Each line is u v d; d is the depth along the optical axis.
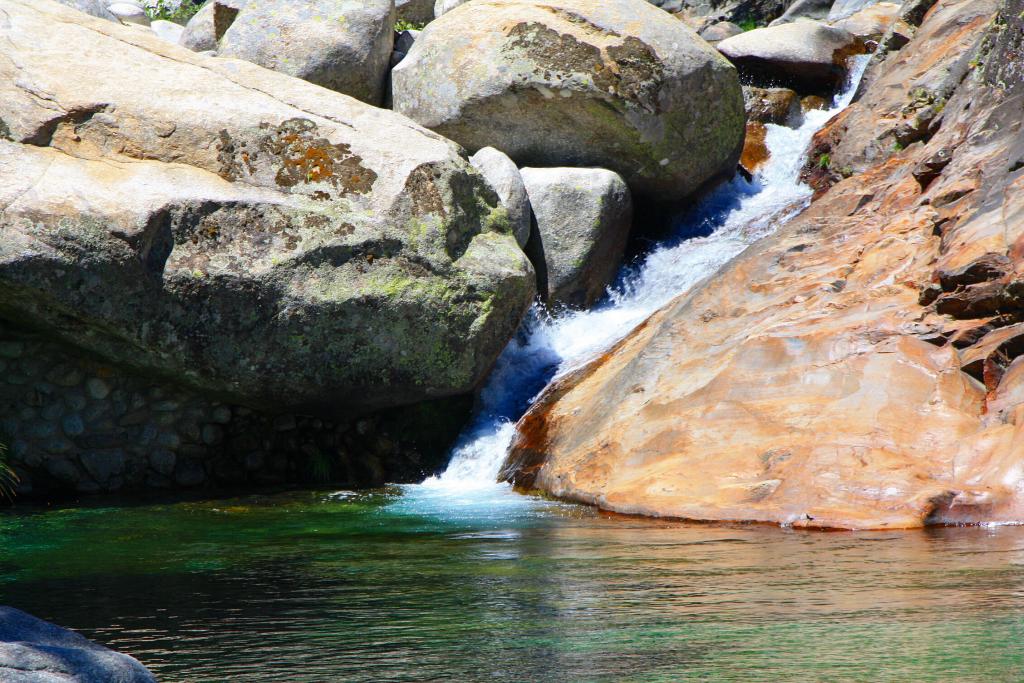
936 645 5.28
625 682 4.93
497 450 14.88
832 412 10.85
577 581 7.38
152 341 13.62
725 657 5.25
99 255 13.17
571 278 17.30
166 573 8.38
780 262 13.89
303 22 19.05
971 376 10.77
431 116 18.83
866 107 19.58
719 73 18.70
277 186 14.30
